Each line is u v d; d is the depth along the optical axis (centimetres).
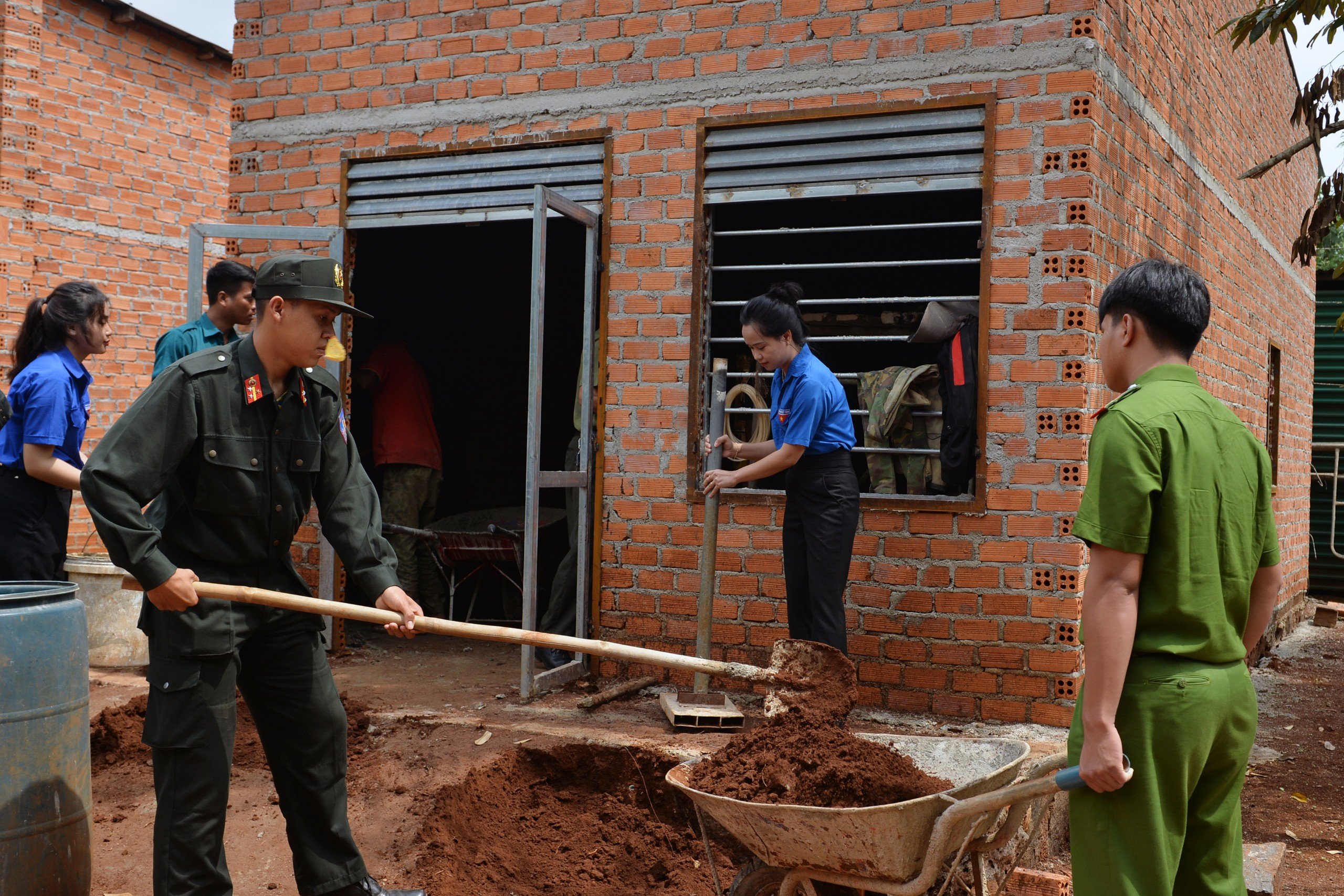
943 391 480
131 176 1020
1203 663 226
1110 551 220
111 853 388
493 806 412
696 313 524
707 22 521
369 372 696
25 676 306
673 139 529
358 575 318
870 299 495
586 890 384
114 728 470
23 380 479
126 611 552
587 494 541
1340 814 465
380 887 331
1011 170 465
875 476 503
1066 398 455
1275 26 548
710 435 477
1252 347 813
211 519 298
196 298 591
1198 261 646
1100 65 461
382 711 475
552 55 554
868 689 489
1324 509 1212
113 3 977
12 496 481
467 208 576
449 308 890
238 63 624
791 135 505
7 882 301
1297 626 1036
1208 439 229
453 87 576
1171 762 221
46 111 943
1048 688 459
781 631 509
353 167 601
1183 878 240
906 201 729
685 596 528
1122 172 498
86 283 500
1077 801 233
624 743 423
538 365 493
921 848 272
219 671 294
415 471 697
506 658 596
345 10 599
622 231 539
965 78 475
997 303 467
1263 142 839
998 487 467
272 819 406
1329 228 626
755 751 318
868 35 492
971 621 472
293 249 606
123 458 276
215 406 291
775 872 304
